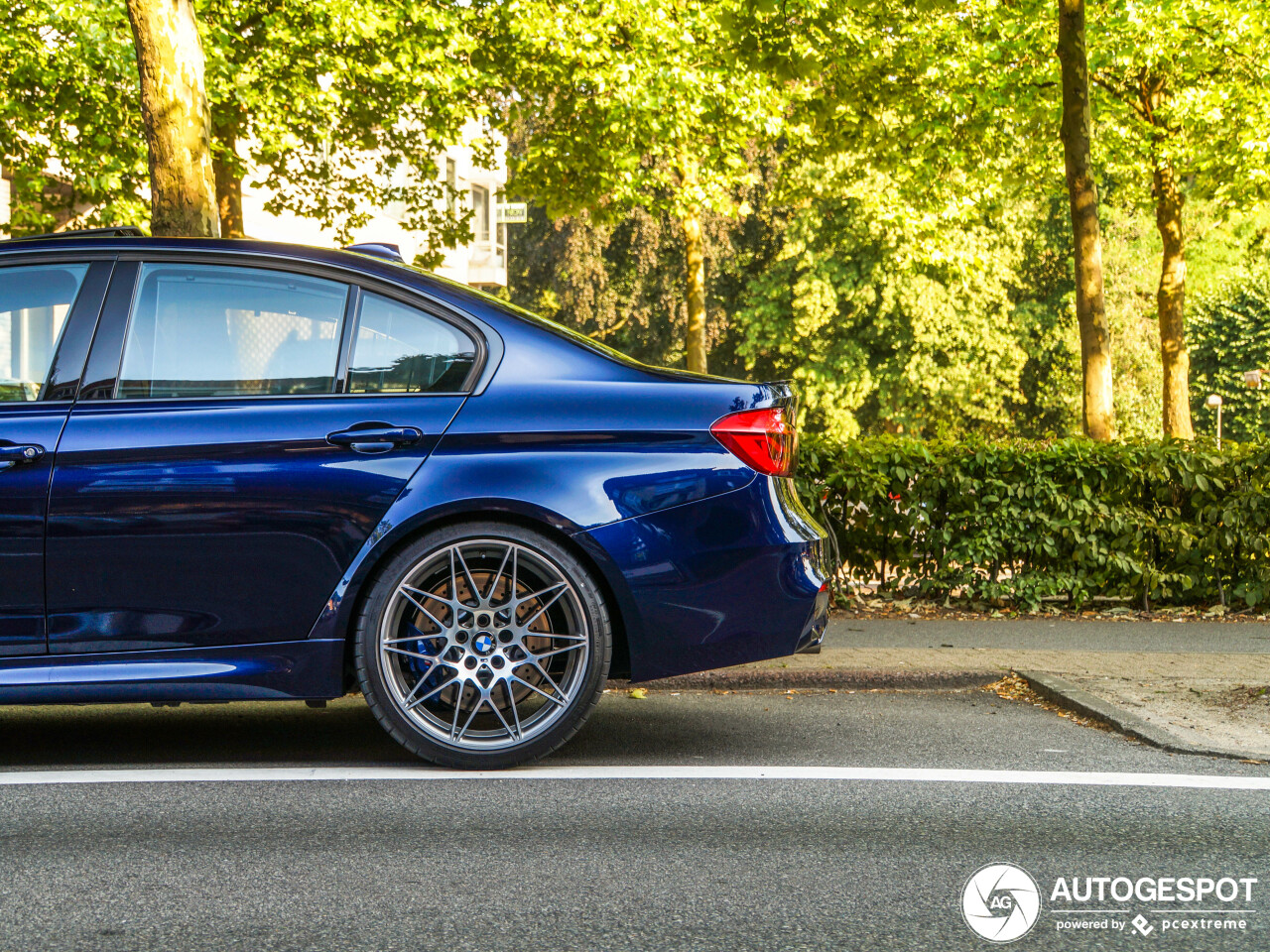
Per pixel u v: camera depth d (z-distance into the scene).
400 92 13.74
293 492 4.03
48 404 4.06
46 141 14.31
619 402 4.23
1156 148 17.70
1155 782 4.11
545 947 2.68
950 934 2.78
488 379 4.21
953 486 7.91
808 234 36.91
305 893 3.01
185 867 3.20
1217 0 15.66
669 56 14.56
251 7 12.98
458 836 3.48
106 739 4.76
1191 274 36.81
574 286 36.06
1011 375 37.81
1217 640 6.99
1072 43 10.70
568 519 4.08
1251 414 44.06
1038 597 7.88
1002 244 37.19
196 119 7.00
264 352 4.18
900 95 15.13
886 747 4.64
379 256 4.59
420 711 4.15
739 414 4.29
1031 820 3.68
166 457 4.01
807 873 3.19
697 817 3.69
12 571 3.96
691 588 4.17
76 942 2.69
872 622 7.56
